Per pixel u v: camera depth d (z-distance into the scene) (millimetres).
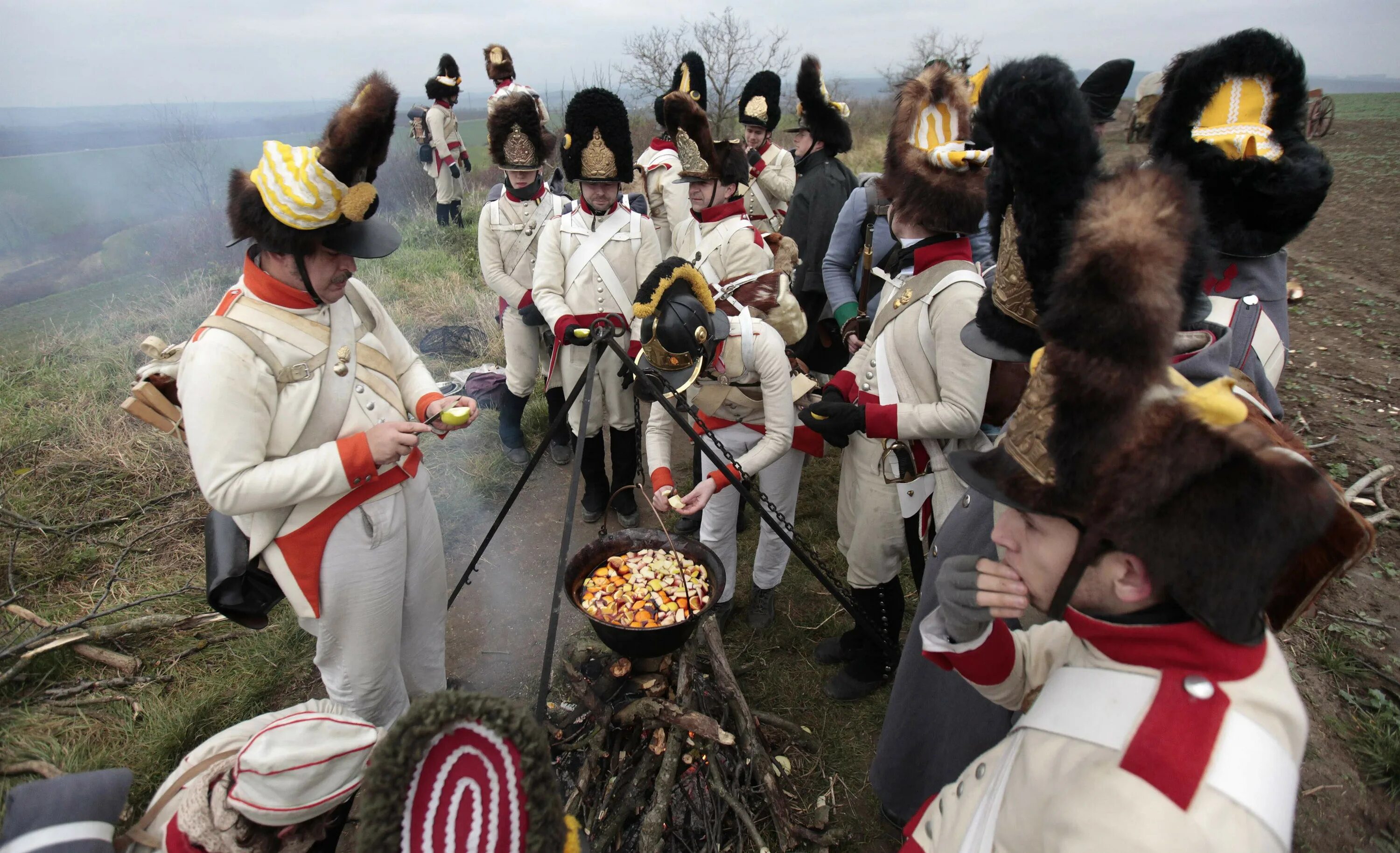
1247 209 2318
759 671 3088
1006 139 1408
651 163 5262
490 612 3469
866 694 2943
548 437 2447
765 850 2250
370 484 2094
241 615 2115
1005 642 1330
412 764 932
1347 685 2922
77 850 1266
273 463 1900
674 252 4453
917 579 2590
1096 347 857
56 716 2709
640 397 2838
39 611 3176
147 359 5391
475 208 10742
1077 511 933
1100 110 4324
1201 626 919
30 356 5438
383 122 1809
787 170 5480
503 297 4379
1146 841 797
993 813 1064
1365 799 2496
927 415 2168
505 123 4078
